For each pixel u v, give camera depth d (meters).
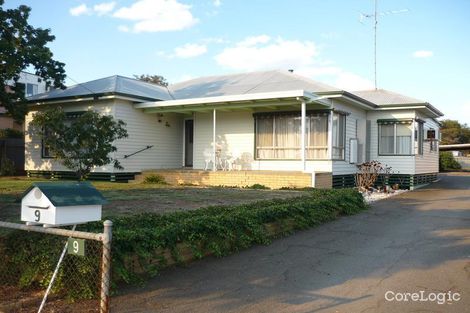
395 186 18.62
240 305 4.65
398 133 19.78
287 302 4.76
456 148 40.50
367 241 7.95
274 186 15.70
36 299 4.66
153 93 20.11
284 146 17.69
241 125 18.78
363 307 4.62
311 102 16.02
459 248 7.38
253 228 7.48
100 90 18.23
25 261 5.02
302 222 8.88
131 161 18.09
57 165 19.05
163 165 19.66
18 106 17.11
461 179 26.70
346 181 18.02
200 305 4.63
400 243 7.78
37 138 19.67
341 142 17.67
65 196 4.12
